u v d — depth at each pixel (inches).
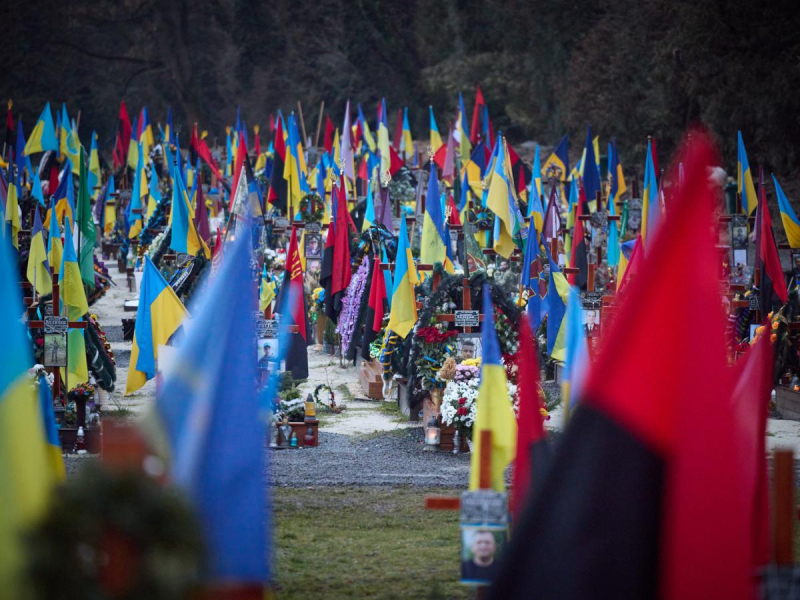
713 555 478.0
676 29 4815.5
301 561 925.8
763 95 4303.6
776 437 1589.6
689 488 479.8
